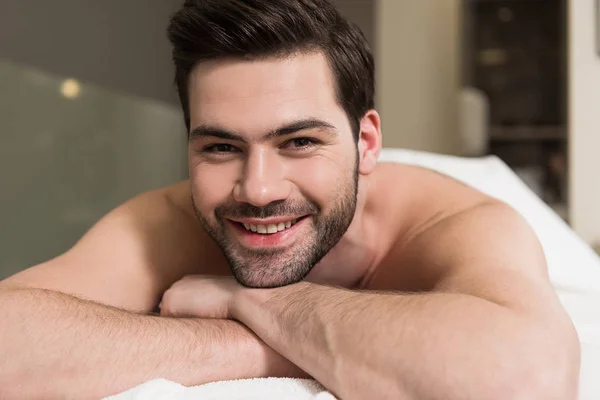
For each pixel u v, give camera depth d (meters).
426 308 0.63
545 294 0.70
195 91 0.80
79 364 0.65
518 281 0.71
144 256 1.02
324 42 0.82
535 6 3.21
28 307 0.69
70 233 2.04
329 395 0.63
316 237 0.84
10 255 1.78
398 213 1.05
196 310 0.84
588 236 1.81
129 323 0.70
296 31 0.78
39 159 1.90
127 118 2.36
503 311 0.63
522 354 0.59
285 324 0.71
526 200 1.39
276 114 0.76
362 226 1.02
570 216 1.83
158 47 2.90
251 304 0.77
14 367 0.64
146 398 0.61
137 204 1.11
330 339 0.65
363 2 3.11
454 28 2.91
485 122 3.07
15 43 1.93
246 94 0.77
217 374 0.70
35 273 0.90
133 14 2.69
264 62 0.77
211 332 0.73
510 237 0.84
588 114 1.80
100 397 0.65
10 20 1.91
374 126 0.99
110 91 2.27
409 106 2.92
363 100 0.93
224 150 0.81
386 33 2.93
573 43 1.81
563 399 0.58
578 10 1.80
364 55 0.91
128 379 0.66
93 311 0.71
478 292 0.69
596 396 0.73
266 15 0.76
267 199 0.78
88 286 0.93
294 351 0.69
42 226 1.91
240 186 0.79
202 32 0.77
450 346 0.59
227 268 1.13
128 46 2.64
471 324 0.61
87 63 2.34
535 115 3.21
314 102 0.79
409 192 1.06
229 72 0.77
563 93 3.17
